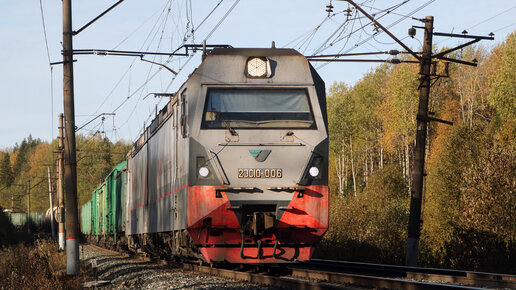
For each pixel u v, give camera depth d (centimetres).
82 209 10706
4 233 8781
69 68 2864
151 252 3947
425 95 3588
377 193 8956
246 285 1972
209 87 2186
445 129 10181
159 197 3058
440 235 5847
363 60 3672
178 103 2503
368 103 12656
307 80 2231
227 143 2131
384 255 3706
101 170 15750
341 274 2067
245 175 2114
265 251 2148
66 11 2869
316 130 2170
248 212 2128
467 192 3775
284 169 2127
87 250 6506
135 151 4350
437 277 2098
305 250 2166
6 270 3098
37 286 2314
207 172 2117
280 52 2267
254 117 2161
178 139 2464
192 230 2139
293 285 1855
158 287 2156
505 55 8719
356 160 13550
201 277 2355
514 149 4006
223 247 2150
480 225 3378
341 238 4412
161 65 3941
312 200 2123
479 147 6700
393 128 10506
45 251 4628
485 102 11006
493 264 2872
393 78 10344
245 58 2233
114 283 2592
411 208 3544
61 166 6300
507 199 3562
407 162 10231
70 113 2850
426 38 3572
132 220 4419
